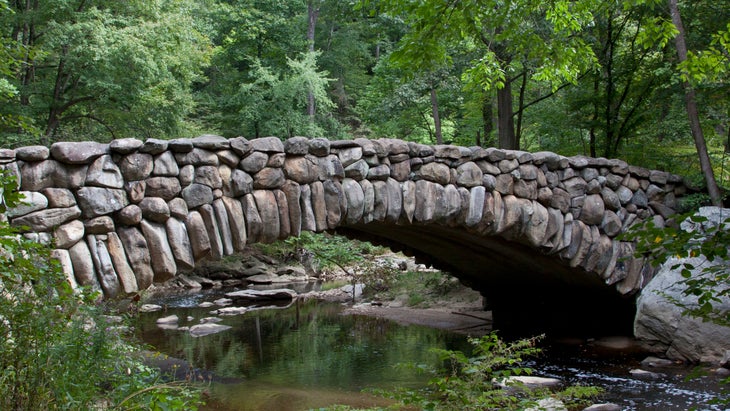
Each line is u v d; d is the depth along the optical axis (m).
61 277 3.18
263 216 6.66
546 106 15.65
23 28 16.45
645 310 9.44
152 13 16.92
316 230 7.06
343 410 4.66
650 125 13.85
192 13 26.64
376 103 20.59
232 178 6.46
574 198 9.46
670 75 11.71
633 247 10.09
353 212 7.33
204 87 30.45
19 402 2.61
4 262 2.92
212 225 6.29
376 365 9.05
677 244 3.12
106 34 15.12
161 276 5.98
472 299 14.43
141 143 5.86
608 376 8.48
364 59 34.28
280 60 26.12
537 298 12.57
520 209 8.82
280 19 25.81
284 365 9.04
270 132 24.19
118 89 16.17
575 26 8.00
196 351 9.91
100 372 3.04
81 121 18.44
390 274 16.84
